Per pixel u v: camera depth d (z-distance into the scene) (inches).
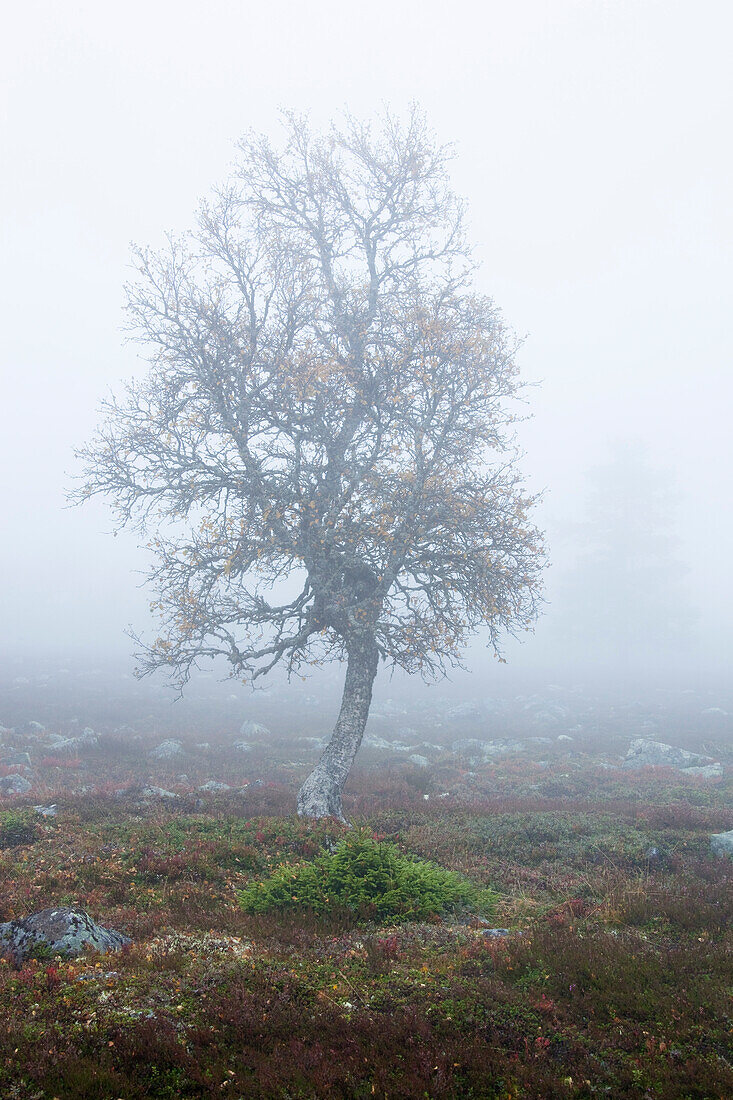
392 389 682.8
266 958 302.4
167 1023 234.8
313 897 387.2
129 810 613.0
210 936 327.6
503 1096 208.8
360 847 426.9
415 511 682.8
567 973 284.0
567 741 1355.8
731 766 1051.9
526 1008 258.4
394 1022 244.2
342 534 660.7
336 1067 218.4
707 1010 250.7
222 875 437.1
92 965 279.7
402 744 1327.5
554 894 436.1
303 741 1291.8
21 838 500.7
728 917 358.6
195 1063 215.8
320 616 706.2
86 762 957.8
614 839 549.6
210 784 832.3
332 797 647.8
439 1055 224.7
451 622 716.0
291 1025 241.8
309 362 689.0
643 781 941.8
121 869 432.1
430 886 401.1
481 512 695.1
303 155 758.5
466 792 868.6
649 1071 217.2
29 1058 210.8
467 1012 255.4
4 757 942.4
